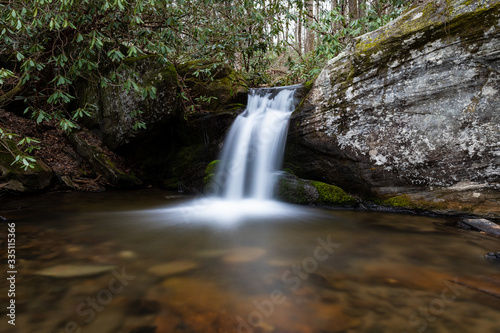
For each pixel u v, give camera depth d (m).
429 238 2.89
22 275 1.98
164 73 5.59
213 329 1.43
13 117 5.82
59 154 5.84
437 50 3.64
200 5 5.80
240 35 6.30
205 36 5.77
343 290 1.83
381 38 4.11
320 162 4.77
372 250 2.56
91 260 2.28
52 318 1.50
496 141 3.40
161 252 2.50
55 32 4.95
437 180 3.79
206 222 3.57
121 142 5.96
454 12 3.52
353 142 4.35
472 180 3.58
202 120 6.17
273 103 5.98
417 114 3.84
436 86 3.69
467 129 3.55
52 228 3.12
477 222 3.22
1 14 3.75
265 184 4.85
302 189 4.50
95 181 5.68
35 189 4.87
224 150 5.84
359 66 4.27
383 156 4.12
